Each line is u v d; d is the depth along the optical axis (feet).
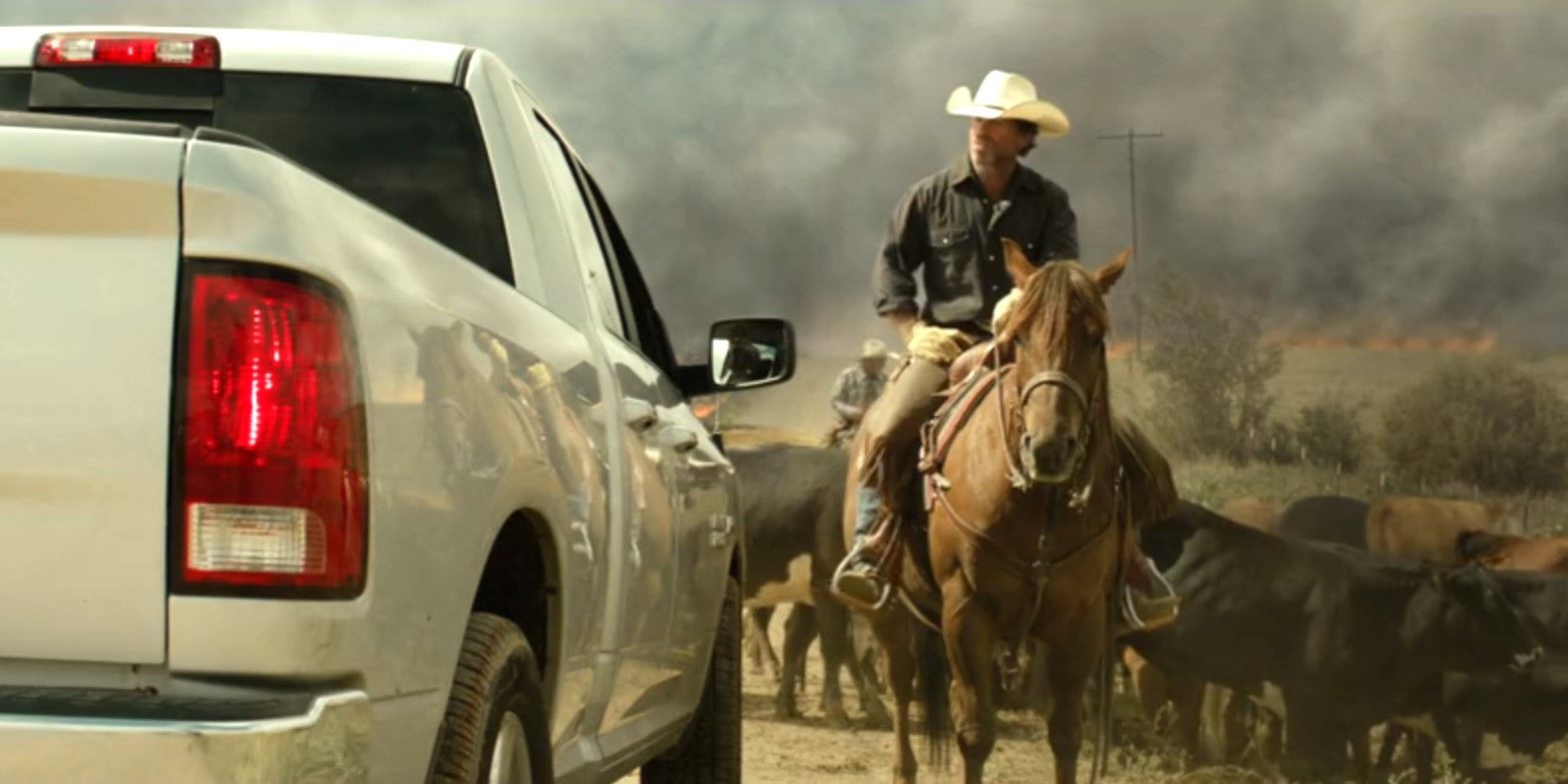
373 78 15.64
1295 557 33.14
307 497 9.07
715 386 20.53
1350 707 32.76
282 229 9.16
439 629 10.27
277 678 9.00
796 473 44.37
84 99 15.46
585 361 14.28
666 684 17.08
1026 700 37.11
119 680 8.97
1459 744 32.73
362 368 9.43
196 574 8.93
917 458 28.30
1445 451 124.47
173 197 9.00
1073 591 26.08
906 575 28.60
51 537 8.88
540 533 12.51
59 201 8.91
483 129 15.49
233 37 15.78
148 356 8.97
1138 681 36.04
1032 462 24.26
